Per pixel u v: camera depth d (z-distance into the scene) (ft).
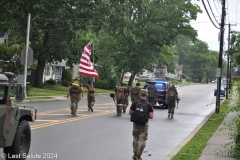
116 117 69.15
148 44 192.34
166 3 192.95
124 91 73.46
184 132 54.39
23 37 139.85
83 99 116.67
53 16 137.69
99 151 37.29
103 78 200.23
